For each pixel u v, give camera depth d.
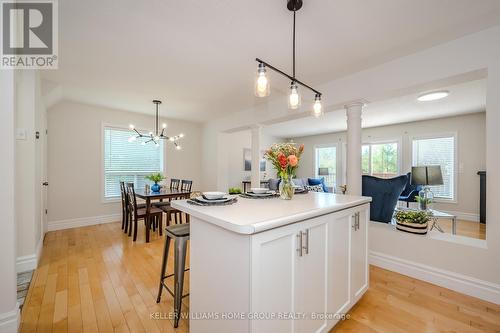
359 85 2.75
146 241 3.39
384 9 1.67
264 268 1.07
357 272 1.85
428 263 2.25
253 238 1.01
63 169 4.09
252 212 1.27
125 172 4.84
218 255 1.20
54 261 2.71
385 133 6.16
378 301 1.93
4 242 1.46
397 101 3.96
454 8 1.66
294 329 1.24
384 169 6.21
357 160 2.86
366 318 1.72
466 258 2.04
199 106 4.35
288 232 1.19
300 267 1.28
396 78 2.44
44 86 3.11
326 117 5.21
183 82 3.16
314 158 7.82
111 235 3.74
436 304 1.89
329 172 7.52
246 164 6.92
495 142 1.87
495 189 1.88
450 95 3.60
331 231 1.52
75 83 3.22
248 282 1.02
